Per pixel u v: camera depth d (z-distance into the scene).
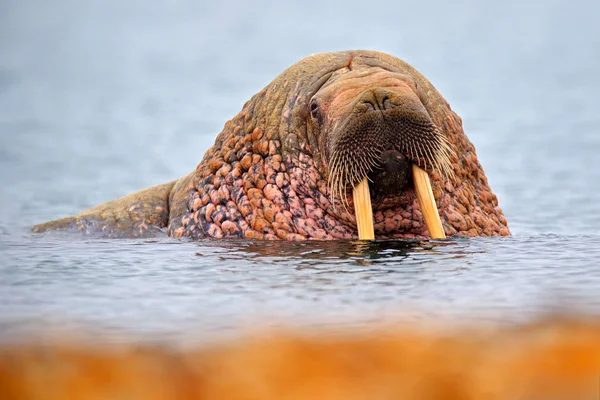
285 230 39.56
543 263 31.75
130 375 19.47
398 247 35.69
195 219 41.75
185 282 29.16
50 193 70.50
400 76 39.25
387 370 19.34
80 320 24.16
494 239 38.53
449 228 39.78
